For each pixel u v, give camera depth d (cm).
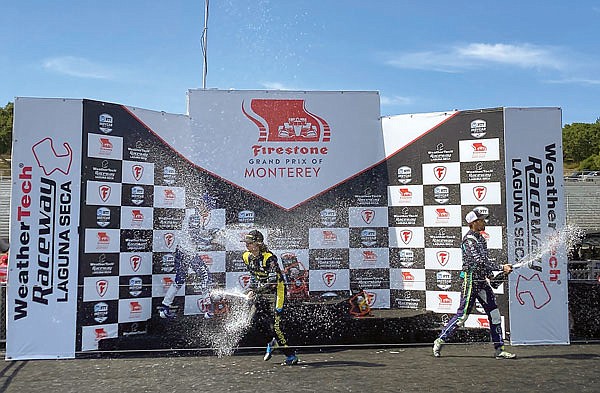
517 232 752
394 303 813
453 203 787
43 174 699
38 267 692
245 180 806
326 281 812
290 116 817
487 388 535
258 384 555
